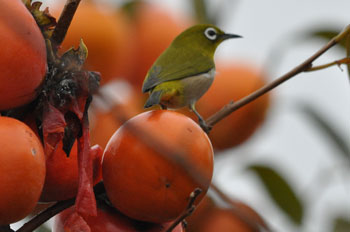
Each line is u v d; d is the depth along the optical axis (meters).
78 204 3.07
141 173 3.09
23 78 3.05
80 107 3.08
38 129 3.08
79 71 3.08
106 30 3.25
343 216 3.27
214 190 3.19
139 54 3.32
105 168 3.10
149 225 3.12
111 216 3.12
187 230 3.23
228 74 3.36
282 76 3.18
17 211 3.04
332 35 3.32
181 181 3.09
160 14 3.34
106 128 3.23
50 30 3.09
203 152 3.09
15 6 3.05
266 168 3.32
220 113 3.18
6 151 3.03
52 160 3.10
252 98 3.17
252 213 3.20
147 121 3.10
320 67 3.18
